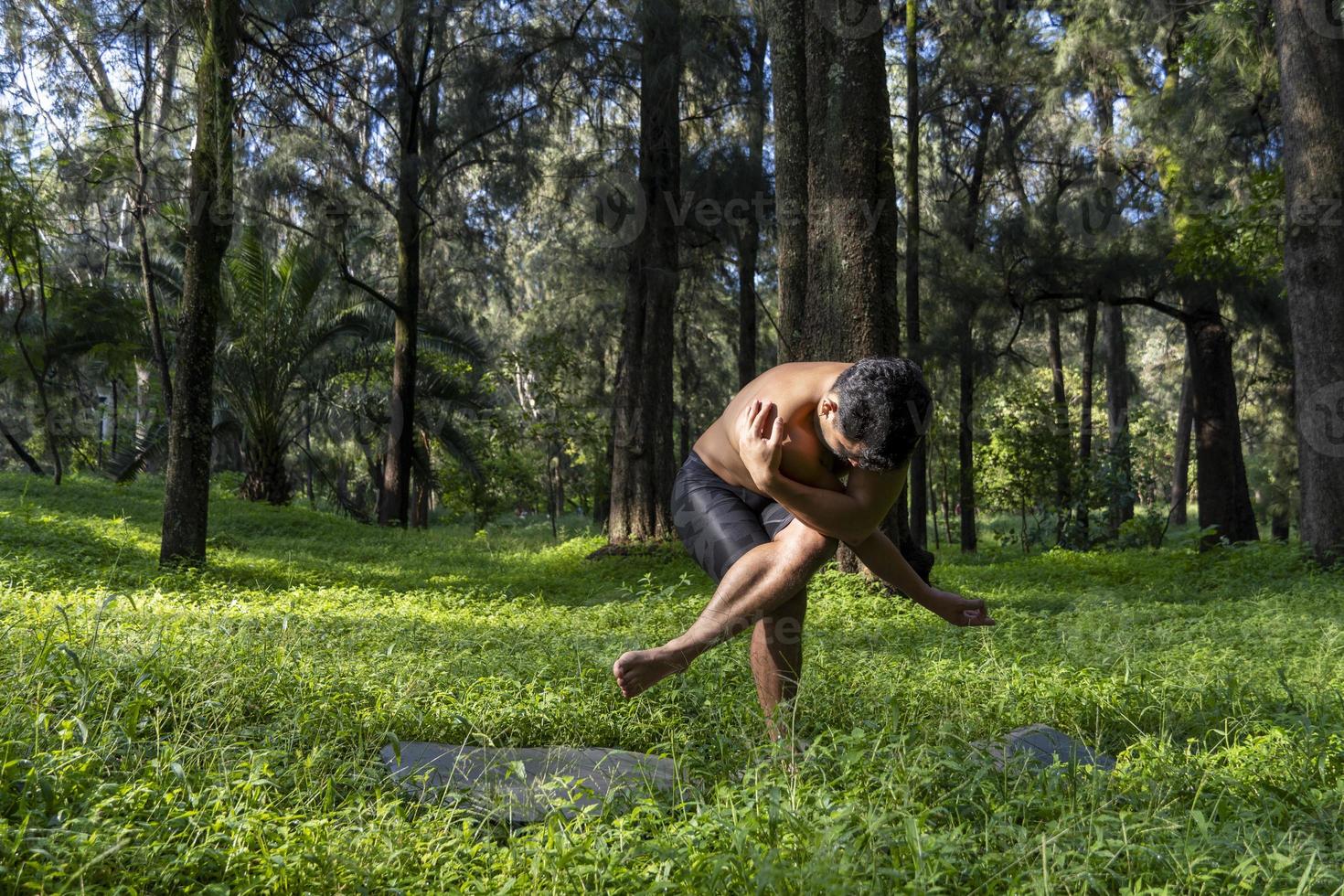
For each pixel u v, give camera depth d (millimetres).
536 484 32344
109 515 17703
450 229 24000
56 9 13406
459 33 21281
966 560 21562
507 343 34250
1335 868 2336
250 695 4047
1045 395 25031
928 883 2146
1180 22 18250
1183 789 3051
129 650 4559
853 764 2861
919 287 21172
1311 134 11562
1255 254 14750
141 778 2779
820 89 10461
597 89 20406
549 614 8859
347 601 9703
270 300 24125
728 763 3217
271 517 20797
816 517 2834
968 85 21719
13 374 23156
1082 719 4168
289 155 19594
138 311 24000
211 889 2203
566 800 2807
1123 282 18922
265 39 16469
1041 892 2135
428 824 2691
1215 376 19641
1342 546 11547
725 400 29000
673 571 13508
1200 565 13695
